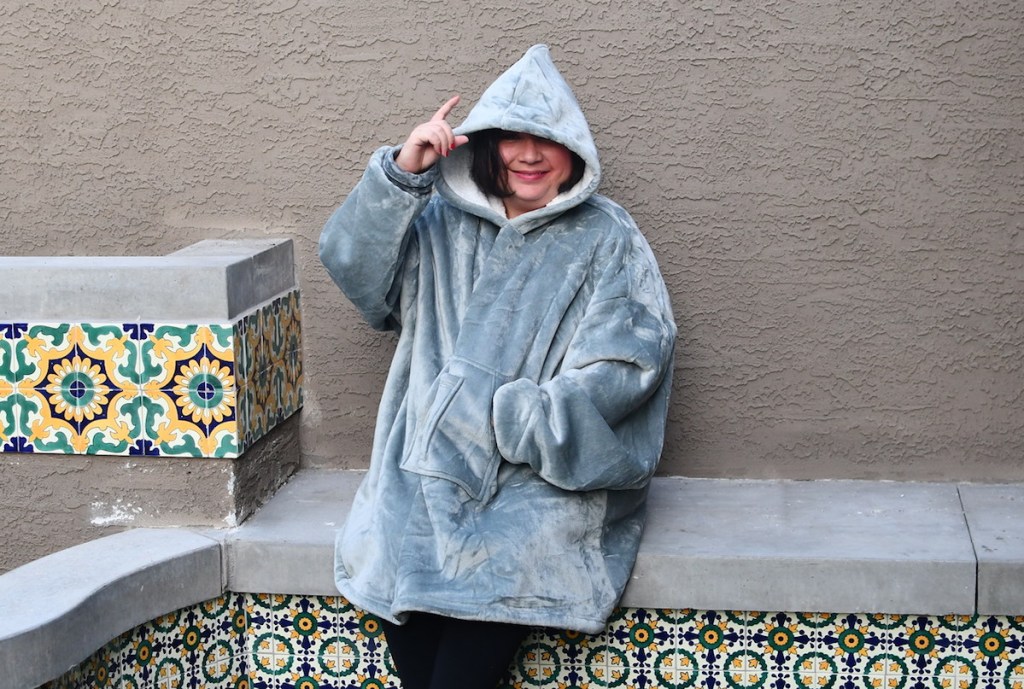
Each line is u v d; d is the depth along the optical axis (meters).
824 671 2.63
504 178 2.62
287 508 2.90
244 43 3.01
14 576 2.55
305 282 3.08
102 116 3.07
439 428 2.55
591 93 2.93
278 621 2.78
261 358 2.87
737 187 2.92
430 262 2.70
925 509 2.81
